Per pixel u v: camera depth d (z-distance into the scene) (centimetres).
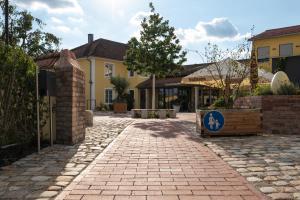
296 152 812
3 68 802
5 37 1323
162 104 3469
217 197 485
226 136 1126
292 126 1173
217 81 1583
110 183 557
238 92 1560
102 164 700
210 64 1627
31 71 897
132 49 2286
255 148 876
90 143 978
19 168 659
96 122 1736
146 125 1545
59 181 564
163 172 632
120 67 3828
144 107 3709
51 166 676
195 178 588
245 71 1513
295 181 561
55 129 980
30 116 924
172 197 486
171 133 1226
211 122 1114
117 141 1022
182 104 3291
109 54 3734
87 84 3584
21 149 866
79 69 1014
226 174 615
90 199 477
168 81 3334
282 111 1184
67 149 873
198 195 494
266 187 528
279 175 600
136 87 3616
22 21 1496
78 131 1002
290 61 1938
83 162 714
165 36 2261
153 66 2233
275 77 1260
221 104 1434
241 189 522
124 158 761
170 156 786
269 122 1207
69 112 947
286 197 479
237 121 1131
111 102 3722
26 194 496
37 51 1520
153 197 486
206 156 784
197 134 1189
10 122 844
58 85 956
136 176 602
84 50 3747
